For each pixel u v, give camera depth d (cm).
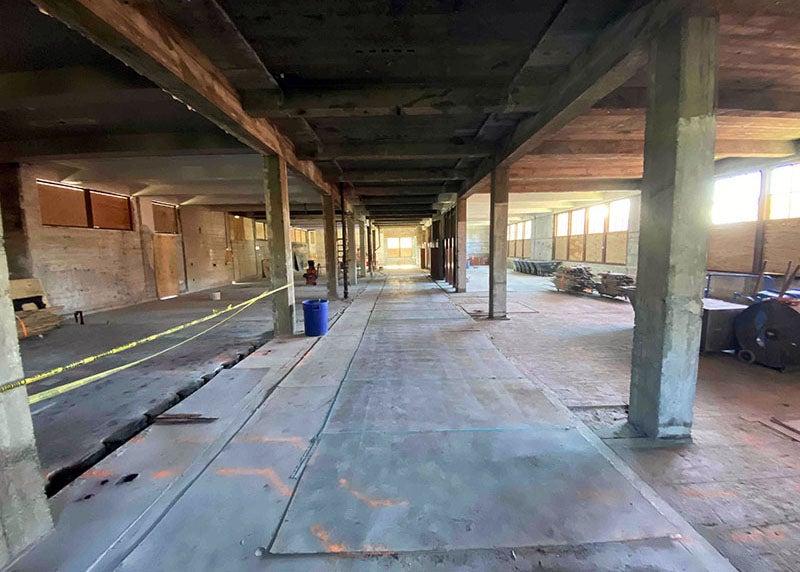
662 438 232
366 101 343
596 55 261
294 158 538
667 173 211
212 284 1229
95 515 173
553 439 234
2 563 145
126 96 318
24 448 154
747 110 366
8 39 262
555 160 620
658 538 156
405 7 229
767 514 173
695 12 194
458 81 335
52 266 672
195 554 151
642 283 238
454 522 166
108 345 502
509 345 475
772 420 262
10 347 150
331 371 369
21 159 512
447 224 1228
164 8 224
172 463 215
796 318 363
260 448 227
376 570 142
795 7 190
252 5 224
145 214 917
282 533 161
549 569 142
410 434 242
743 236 734
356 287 1134
